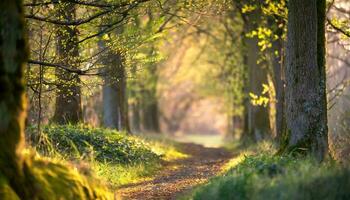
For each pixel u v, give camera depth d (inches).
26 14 598.2
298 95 632.4
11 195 340.8
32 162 394.3
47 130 842.8
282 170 462.6
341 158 668.1
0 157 350.9
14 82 357.4
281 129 987.9
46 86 784.9
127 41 701.3
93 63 687.7
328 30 874.8
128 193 601.3
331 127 1051.3
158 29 823.1
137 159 888.9
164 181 721.6
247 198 398.3
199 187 511.8
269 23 1055.6
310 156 584.1
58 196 383.6
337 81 1269.7
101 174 681.6
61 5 639.1
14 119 357.1
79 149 832.3
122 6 618.8
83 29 700.0
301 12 627.8
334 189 403.5
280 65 1083.3
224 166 859.4
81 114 977.5
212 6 730.8
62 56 698.2
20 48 360.2
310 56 629.3
